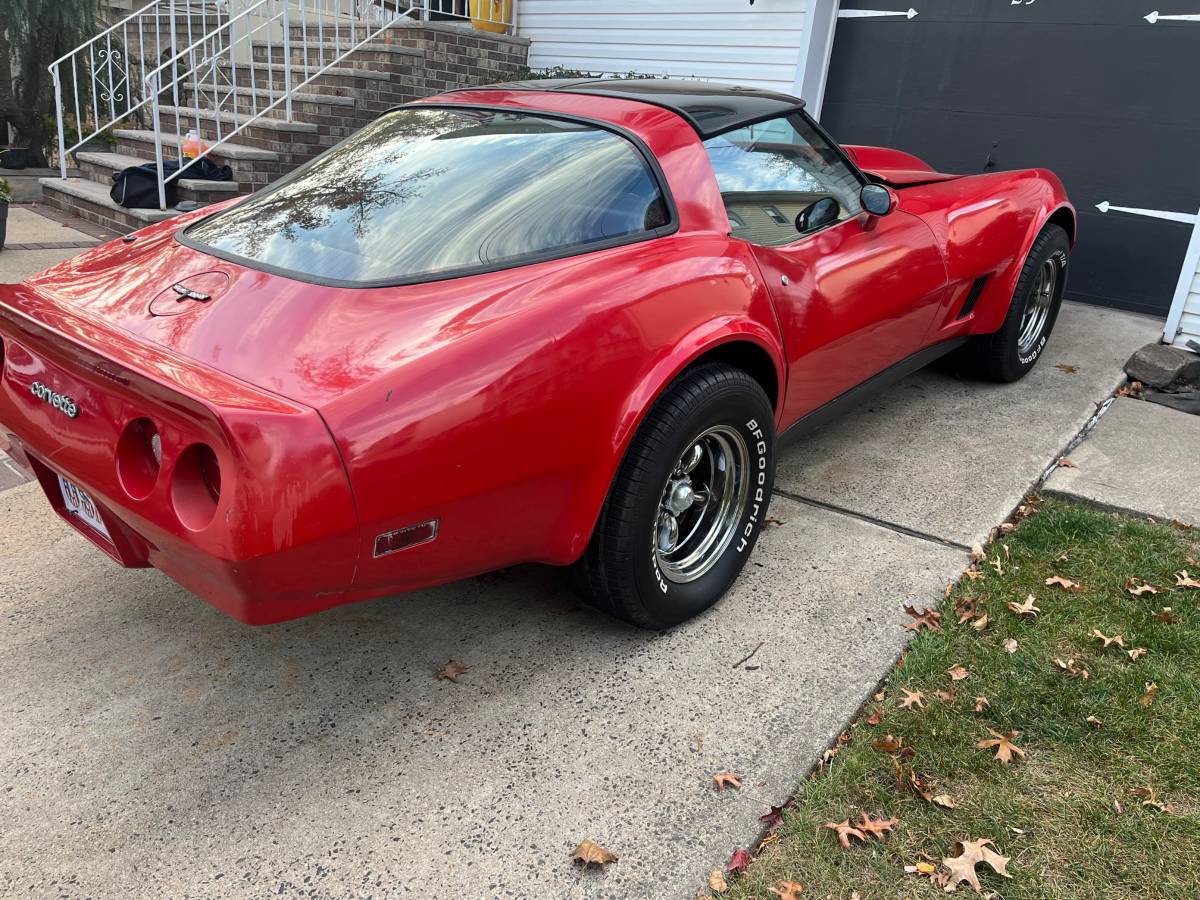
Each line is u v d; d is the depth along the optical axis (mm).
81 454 1853
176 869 1747
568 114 2562
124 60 9359
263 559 1579
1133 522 3090
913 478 3410
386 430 1680
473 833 1838
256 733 2102
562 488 2049
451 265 2041
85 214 7375
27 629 2453
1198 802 1922
